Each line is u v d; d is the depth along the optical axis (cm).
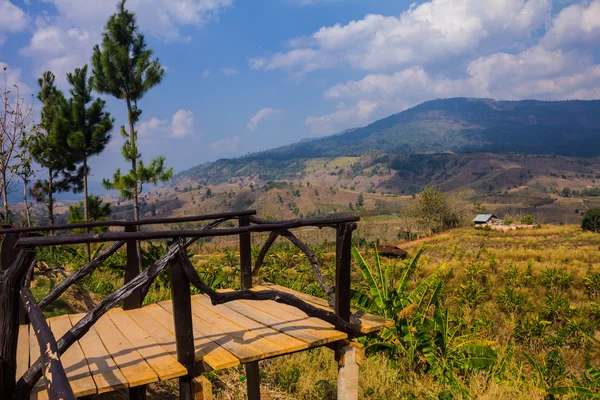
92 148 1816
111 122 1838
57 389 117
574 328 938
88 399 231
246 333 303
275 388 473
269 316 345
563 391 469
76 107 1769
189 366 246
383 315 594
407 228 4997
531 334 888
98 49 1630
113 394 405
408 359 556
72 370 242
